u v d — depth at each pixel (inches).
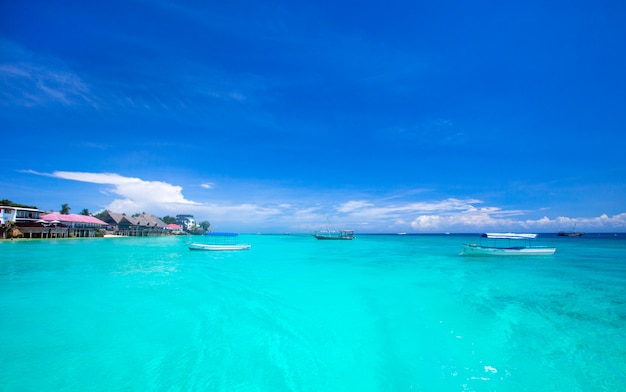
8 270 781.3
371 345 314.0
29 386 235.6
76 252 1262.3
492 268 904.9
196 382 241.3
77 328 354.3
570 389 239.9
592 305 473.7
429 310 438.9
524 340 331.0
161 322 376.2
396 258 1223.5
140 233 3078.2
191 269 846.5
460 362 280.7
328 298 505.4
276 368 264.8
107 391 229.5
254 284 625.9
